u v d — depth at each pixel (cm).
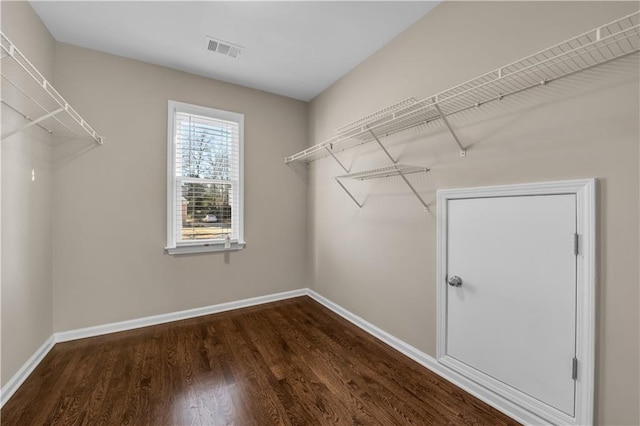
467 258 175
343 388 175
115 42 234
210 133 305
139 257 264
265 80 306
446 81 186
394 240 230
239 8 197
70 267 235
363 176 253
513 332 152
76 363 200
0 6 155
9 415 149
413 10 198
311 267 357
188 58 261
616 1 117
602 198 121
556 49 134
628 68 114
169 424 145
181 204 290
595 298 123
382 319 242
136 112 262
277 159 344
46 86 149
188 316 288
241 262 320
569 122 131
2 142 160
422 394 170
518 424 146
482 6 165
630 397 115
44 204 214
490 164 162
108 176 250
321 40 234
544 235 139
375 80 249
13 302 171
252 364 201
